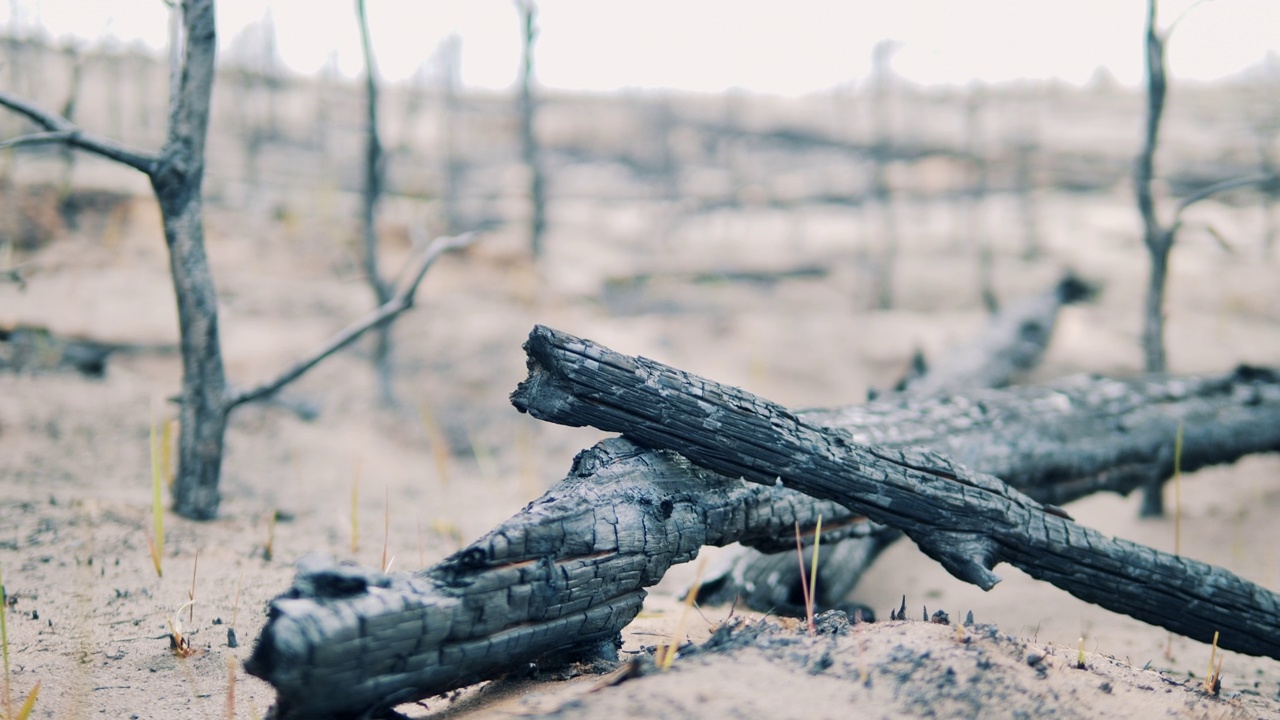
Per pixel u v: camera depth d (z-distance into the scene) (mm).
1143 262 13398
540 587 2260
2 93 3662
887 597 4652
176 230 4172
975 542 2918
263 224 10367
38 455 5273
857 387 9648
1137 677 2604
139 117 13523
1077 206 16500
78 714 2322
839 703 2008
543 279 10875
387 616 1937
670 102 27281
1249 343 10242
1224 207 15242
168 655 2789
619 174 21812
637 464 2738
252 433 6562
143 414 6207
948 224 16453
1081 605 4488
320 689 1857
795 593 4078
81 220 8734
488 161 20078
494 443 7395
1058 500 4672
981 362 7758
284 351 8039
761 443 2750
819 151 22844
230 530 4355
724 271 14219
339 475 6160
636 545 2525
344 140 17453
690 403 2703
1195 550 5566
